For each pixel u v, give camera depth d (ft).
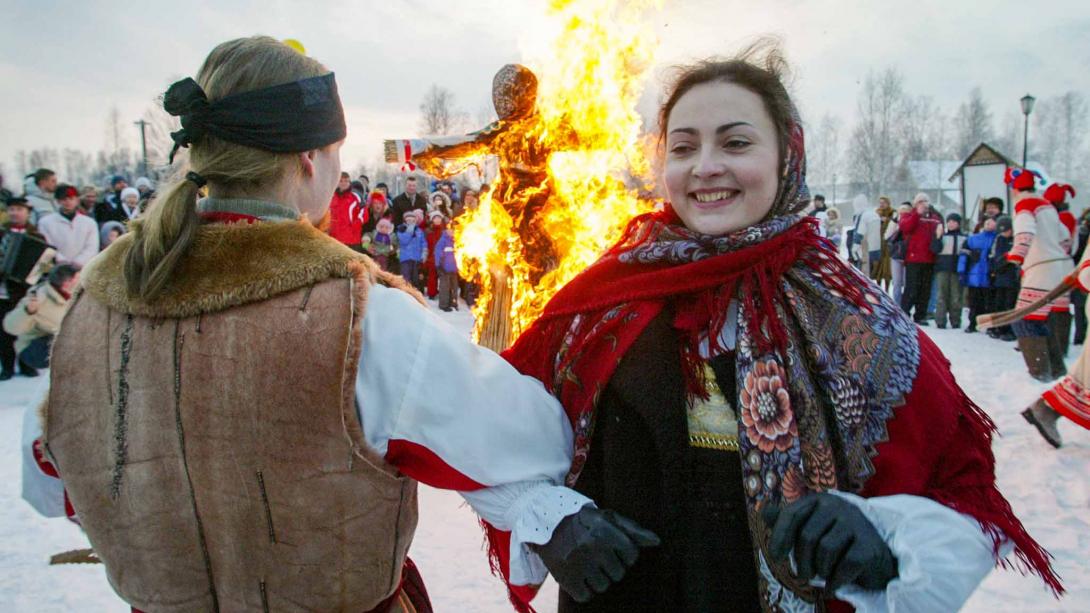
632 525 4.36
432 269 44.14
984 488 4.44
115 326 4.18
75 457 4.27
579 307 5.16
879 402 4.43
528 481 4.55
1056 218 21.86
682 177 4.86
